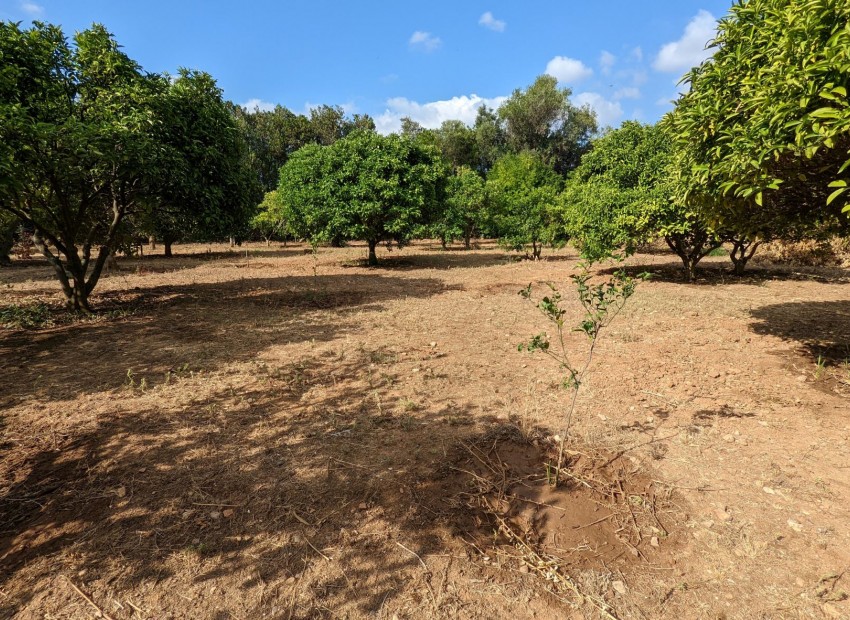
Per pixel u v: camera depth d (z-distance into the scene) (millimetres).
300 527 2420
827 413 3574
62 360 5262
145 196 7922
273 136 37500
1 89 5973
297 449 3197
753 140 3330
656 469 2906
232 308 8547
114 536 2367
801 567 2102
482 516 2525
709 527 2383
